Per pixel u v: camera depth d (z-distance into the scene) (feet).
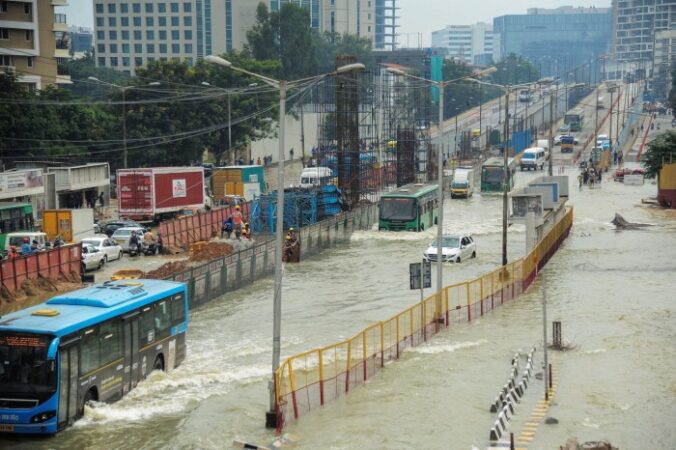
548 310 265.95
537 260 326.44
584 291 296.51
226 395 177.27
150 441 151.12
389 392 181.37
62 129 581.53
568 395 178.29
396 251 389.60
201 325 243.81
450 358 208.95
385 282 313.12
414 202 442.50
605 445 137.18
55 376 149.28
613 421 161.48
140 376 179.22
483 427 158.81
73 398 155.02
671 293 290.97
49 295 288.51
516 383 185.37
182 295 199.41
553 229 377.30
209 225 422.82
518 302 279.49
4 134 537.24
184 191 472.44
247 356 207.21
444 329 241.14
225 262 292.40
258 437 154.10
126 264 354.95
